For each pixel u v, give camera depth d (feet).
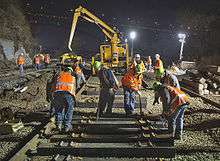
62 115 28.17
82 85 56.70
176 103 25.58
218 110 36.58
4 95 53.47
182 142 25.88
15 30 149.69
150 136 25.41
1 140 27.07
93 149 23.17
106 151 23.18
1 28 137.08
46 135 26.94
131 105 32.58
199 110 37.37
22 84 69.72
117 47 82.07
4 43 131.95
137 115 32.65
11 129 28.73
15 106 43.01
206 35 131.13
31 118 34.53
